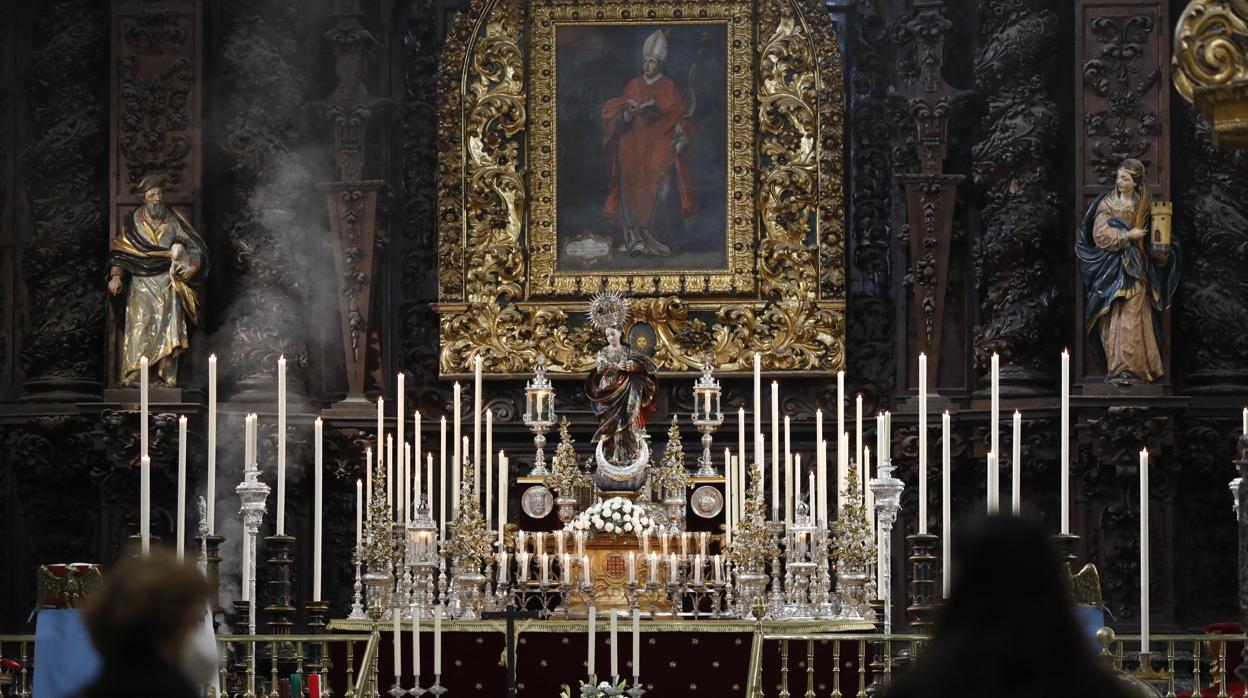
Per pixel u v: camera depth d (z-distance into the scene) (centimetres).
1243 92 1002
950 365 2233
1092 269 2106
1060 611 525
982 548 532
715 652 1490
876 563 1656
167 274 2148
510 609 1163
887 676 1356
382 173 2291
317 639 1384
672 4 2317
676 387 2288
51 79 2223
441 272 2306
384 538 1538
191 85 2203
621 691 1245
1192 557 2139
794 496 2162
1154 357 2091
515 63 2328
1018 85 2194
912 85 2252
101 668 581
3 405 2200
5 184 2241
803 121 2308
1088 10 2169
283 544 1392
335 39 2250
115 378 2158
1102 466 2105
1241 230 2144
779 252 2292
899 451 2211
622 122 2314
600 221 2309
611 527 1592
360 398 2225
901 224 2270
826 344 2270
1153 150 2148
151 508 2142
